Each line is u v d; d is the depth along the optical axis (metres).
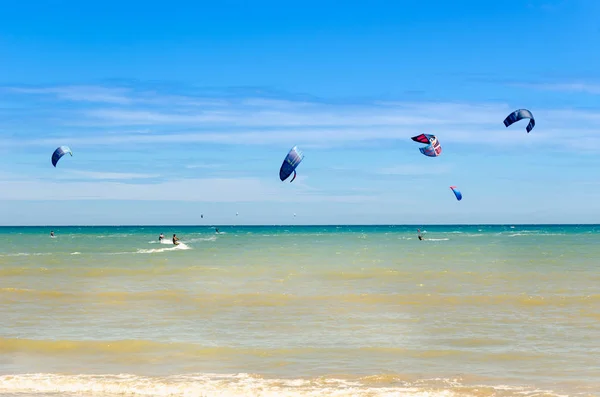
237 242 76.69
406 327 17.28
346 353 14.41
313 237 100.69
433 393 11.45
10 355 14.38
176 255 48.09
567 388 11.65
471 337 15.94
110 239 88.06
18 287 26.28
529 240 79.38
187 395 11.53
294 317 18.88
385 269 34.41
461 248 58.31
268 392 11.62
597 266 35.97
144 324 17.86
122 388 11.94
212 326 17.53
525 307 20.47
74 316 19.16
